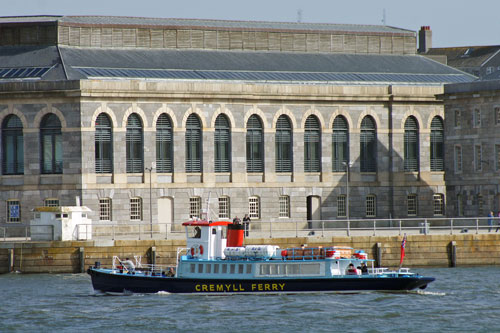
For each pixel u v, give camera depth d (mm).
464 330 188500
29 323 197625
